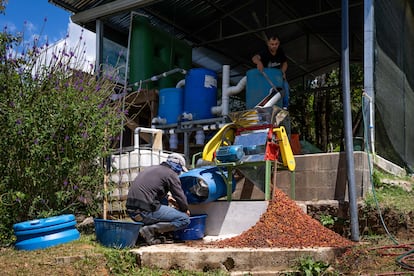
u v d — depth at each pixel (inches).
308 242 183.6
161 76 339.3
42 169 217.5
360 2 394.0
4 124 218.5
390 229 202.1
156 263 171.6
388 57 283.7
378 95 258.2
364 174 219.0
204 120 309.3
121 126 247.4
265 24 440.8
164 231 195.8
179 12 403.2
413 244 183.0
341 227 209.5
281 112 227.5
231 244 185.6
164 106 330.0
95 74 262.8
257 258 170.4
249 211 208.2
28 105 223.8
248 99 297.3
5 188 218.8
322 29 460.8
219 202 216.1
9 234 212.1
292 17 438.3
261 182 220.7
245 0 406.3
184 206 200.5
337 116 600.4
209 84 320.2
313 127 601.9
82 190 232.4
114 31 397.4
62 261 170.6
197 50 465.7
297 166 232.5
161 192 199.3
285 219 197.2
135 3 334.0
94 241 199.2
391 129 280.2
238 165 213.6
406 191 237.5
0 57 231.6
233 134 237.0
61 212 225.5
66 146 223.3
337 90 591.2
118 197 248.1
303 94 559.2
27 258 175.5
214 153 226.2
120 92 317.4
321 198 224.5
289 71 548.7
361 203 208.5
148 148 258.1
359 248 177.8
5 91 226.4
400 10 322.0
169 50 396.5
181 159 207.8
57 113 223.0
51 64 238.5
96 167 236.2
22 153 219.5
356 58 513.0
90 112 230.5
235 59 494.9
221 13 418.0
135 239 186.5
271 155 214.8
